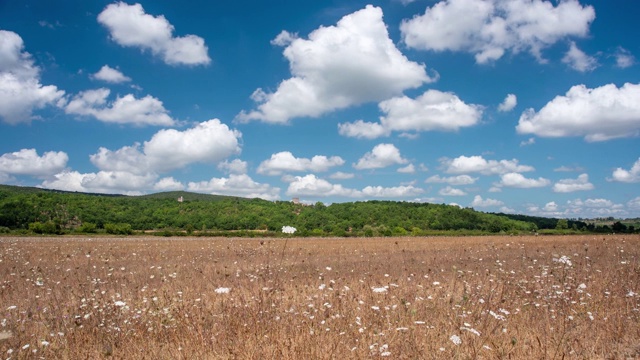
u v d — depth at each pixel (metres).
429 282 12.73
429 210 88.69
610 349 6.31
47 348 6.45
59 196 84.62
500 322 7.35
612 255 20.86
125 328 7.34
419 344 6.22
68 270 16.86
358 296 9.42
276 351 5.99
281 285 11.38
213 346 6.38
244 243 38.78
